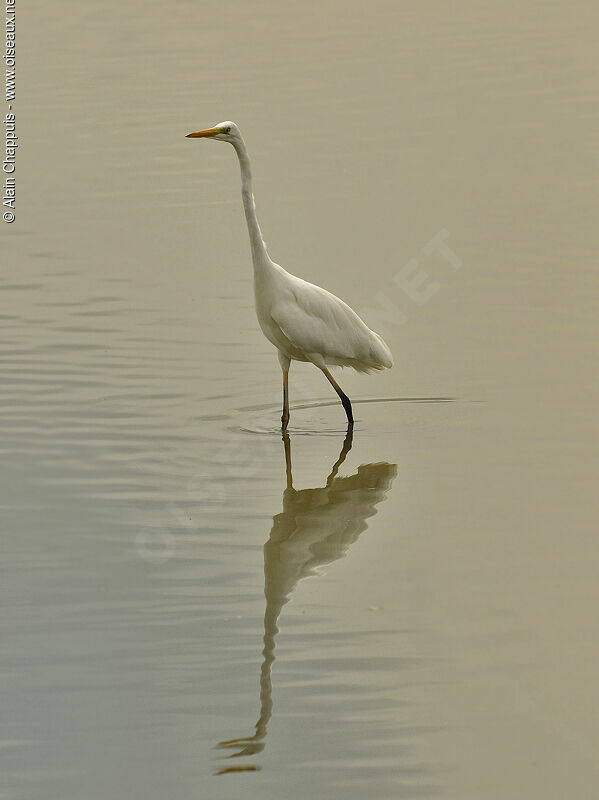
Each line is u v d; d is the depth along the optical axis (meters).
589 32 31.98
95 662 9.40
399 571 10.59
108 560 11.01
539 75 28.48
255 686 9.02
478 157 23.53
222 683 9.09
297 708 8.73
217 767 8.16
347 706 8.74
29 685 9.14
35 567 10.88
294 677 9.11
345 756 8.21
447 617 9.82
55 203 22.66
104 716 8.73
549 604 9.94
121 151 25.06
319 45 31.72
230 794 7.88
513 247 19.30
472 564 10.64
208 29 33.53
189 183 23.16
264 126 25.80
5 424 14.04
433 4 35.59
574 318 16.62
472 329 16.50
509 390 14.59
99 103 27.97
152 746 8.43
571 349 15.68
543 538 11.03
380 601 10.12
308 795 7.84
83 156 24.97
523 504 11.72
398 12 34.84
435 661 9.22
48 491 12.38
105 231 21.19
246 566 10.84
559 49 30.55
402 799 7.75
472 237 19.77
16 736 8.55
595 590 10.12
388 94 27.48
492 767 8.04
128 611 10.14
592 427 13.46
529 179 22.25
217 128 13.22
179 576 10.71
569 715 8.54
